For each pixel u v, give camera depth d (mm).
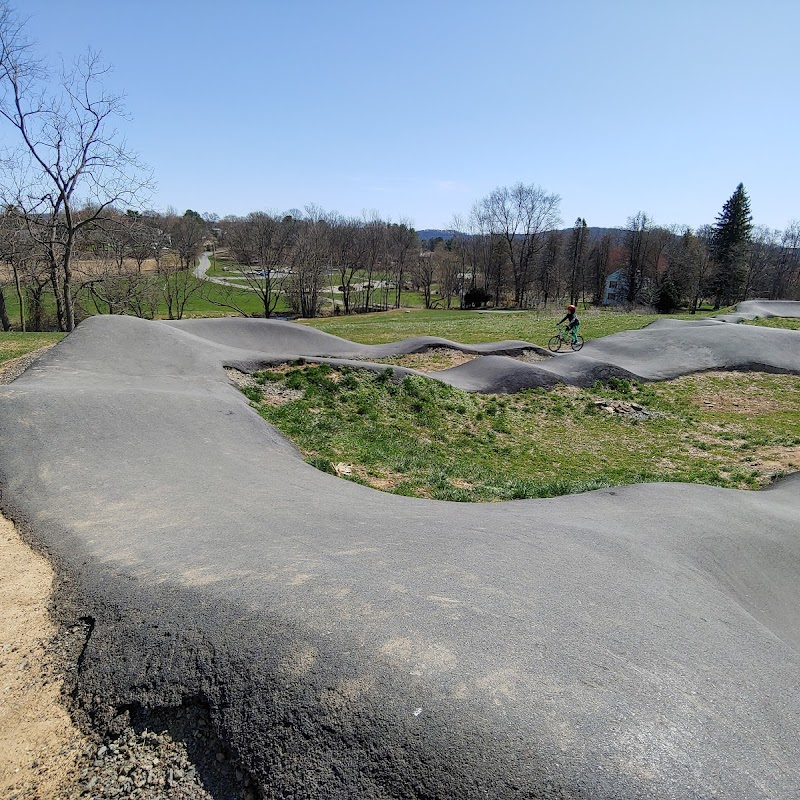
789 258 73625
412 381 13430
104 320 12773
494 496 7734
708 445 12195
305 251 51812
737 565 5270
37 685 3094
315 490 6387
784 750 2531
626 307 55969
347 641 2922
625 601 3746
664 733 2447
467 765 2270
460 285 68188
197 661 2986
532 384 15773
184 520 4902
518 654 2883
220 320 17422
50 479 5730
